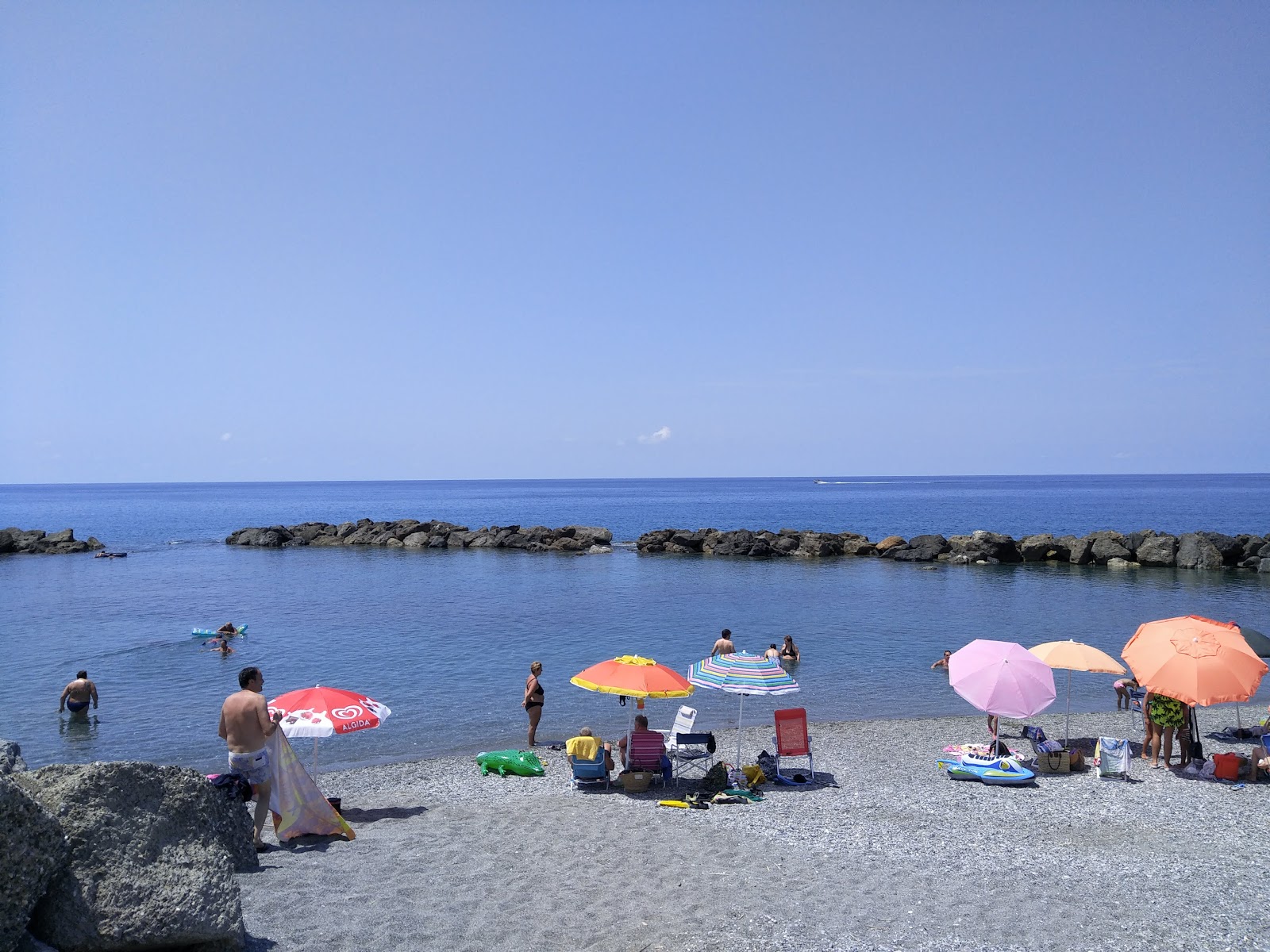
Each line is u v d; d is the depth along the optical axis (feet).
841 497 650.02
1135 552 179.32
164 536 285.43
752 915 26.63
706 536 213.87
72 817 21.47
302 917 24.93
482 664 82.99
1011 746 54.90
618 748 55.88
